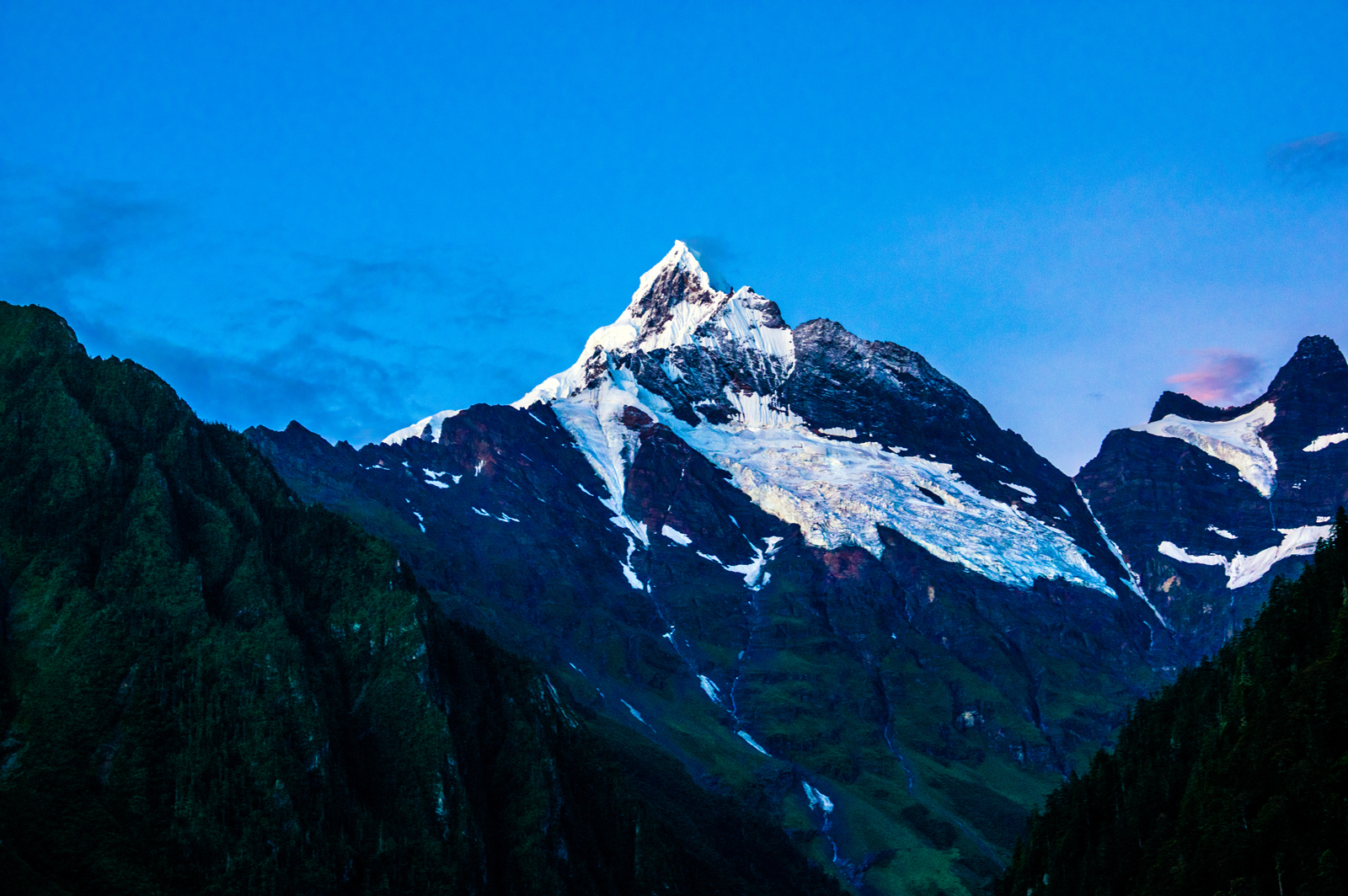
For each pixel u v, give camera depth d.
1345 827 193.75
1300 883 192.38
